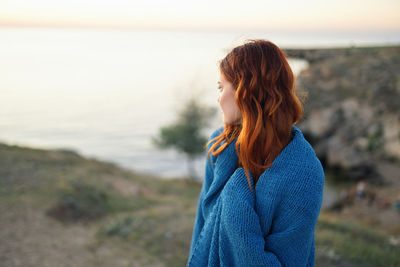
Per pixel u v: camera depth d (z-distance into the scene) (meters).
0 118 72.75
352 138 27.97
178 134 29.36
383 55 34.44
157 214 9.27
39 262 6.39
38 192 10.73
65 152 20.44
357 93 29.70
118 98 102.44
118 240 7.66
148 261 6.57
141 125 69.06
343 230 7.60
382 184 22.36
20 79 142.50
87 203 10.91
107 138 59.25
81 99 100.31
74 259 6.66
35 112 80.50
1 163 13.49
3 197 9.89
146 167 43.62
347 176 25.16
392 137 25.94
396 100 28.11
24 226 8.14
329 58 34.28
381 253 5.74
